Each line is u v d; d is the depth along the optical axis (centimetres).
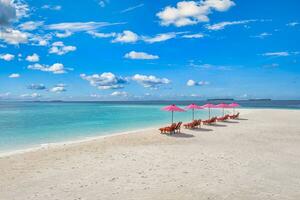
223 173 966
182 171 988
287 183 861
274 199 730
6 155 1250
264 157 1211
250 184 849
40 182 870
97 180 888
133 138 1708
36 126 2577
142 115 4169
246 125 2420
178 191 788
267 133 1952
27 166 1059
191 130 2081
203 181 877
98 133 2102
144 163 1099
